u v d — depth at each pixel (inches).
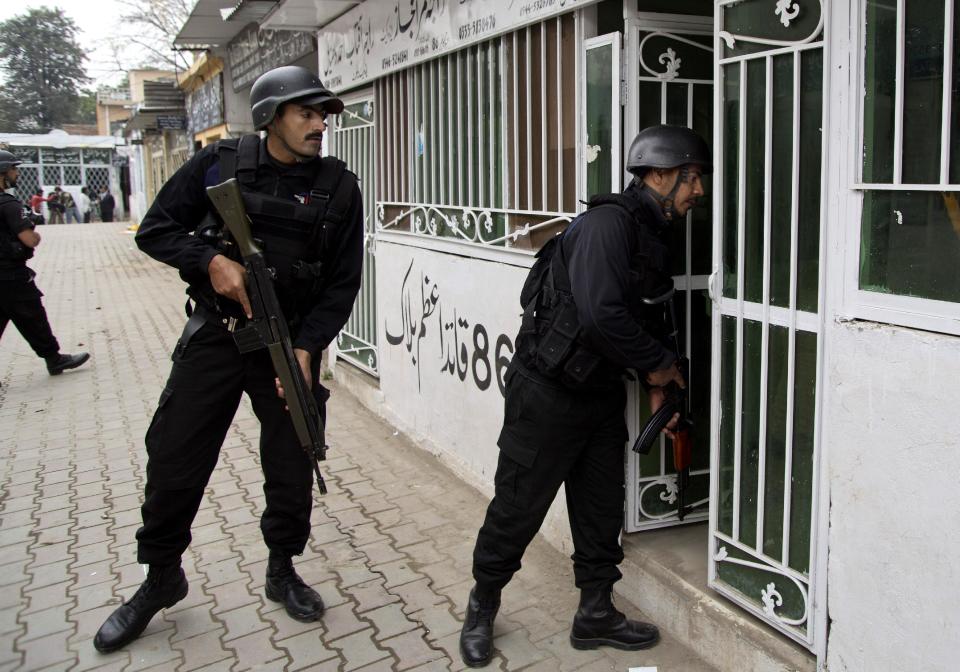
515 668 110.7
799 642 95.1
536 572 136.6
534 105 142.5
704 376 128.3
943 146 74.0
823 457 88.6
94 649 121.4
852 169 82.1
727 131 101.0
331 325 115.1
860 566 84.7
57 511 175.0
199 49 471.8
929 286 76.6
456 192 176.4
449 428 183.2
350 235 115.6
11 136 1579.7
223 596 135.0
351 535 155.3
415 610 128.0
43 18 2439.7
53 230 1194.0
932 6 74.7
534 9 135.6
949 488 74.9
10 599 137.7
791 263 92.3
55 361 297.3
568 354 102.3
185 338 114.2
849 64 81.4
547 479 107.9
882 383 80.5
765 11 93.7
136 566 148.8
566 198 134.8
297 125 105.2
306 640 121.0
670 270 106.7
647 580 119.6
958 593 74.9
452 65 173.8
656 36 118.7
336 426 221.0
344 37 233.3
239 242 107.1
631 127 118.6
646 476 126.7
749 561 102.5
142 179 1305.4
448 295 177.8
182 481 114.5
